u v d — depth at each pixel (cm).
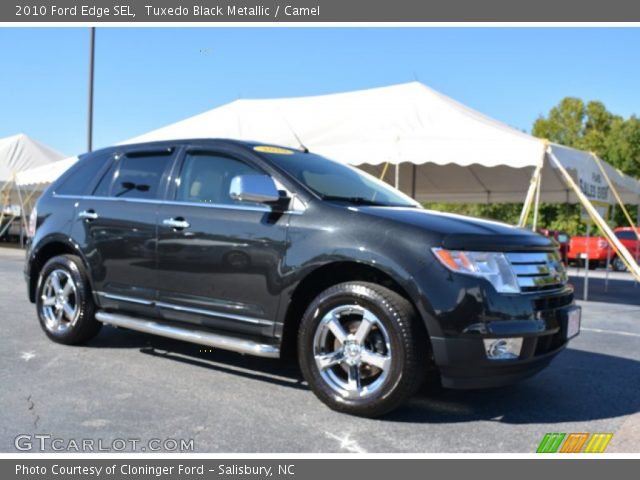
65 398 361
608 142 3369
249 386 395
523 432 325
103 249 461
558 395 397
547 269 354
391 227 338
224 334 398
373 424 330
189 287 409
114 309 462
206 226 402
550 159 874
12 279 1010
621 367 484
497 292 322
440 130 966
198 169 432
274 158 406
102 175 493
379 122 1035
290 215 371
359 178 457
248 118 1181
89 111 1540
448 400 378
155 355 471
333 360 347
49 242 502
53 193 521
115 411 340
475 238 330
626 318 773
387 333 328
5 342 505
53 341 506
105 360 452
